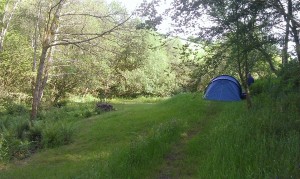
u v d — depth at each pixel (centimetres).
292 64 904
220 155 654
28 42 2691
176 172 735
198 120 1239
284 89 975
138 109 1853
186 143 948
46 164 938
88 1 2148
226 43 978
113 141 1134
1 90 2322
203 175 625
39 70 1638
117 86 3541
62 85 2786
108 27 2142
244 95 1252
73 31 2302
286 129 739
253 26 925
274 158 581
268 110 898
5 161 999
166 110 1577
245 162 595
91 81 2822
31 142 1184
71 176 750
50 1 1795
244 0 886
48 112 2020
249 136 708
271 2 869
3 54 2480
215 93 1268
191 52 977
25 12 2331
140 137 944
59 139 1175
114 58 2242
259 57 1072
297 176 518
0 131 1287
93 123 1536
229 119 1011
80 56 2361
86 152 1024
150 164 760
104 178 670
